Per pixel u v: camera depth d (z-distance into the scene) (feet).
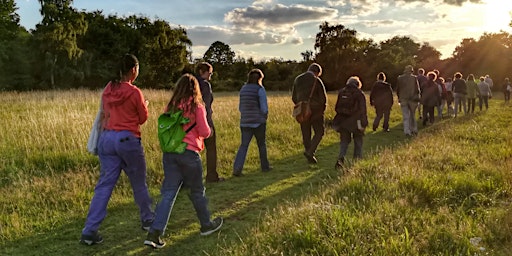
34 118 38.17
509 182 19.54
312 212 15.34
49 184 21.45
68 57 170.60
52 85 166.09
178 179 14.89
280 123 42.60
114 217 17.97
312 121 27.66
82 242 15.11
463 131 35.88
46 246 15.12
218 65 286.46
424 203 17.49
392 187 18.58
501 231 14.08
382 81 42.04
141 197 16.08
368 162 23.97
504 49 245.24
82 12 187.32
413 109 39.29
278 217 16.17
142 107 15.20
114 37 188.85
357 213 15.42
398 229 14.21
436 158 24.53
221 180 23.61
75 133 31.40
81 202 19.26
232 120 43.96
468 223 14.61
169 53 210.59
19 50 170.71
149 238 14.44
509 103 81.35
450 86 57.67
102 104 15.29
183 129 14.70
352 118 25.80
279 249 12.99
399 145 33.04
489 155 25.96
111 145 15.02
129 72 15.24
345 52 263.29
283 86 246.88
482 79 63.16
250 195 20.86
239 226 16.72
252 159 28.53
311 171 25.79
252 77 25.31
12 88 165.37
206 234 15.76
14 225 16.61
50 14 175.63
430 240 13.34
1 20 186.39
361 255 12.15
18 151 27.63
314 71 27.53
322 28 269.03
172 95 14.84
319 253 12.64
